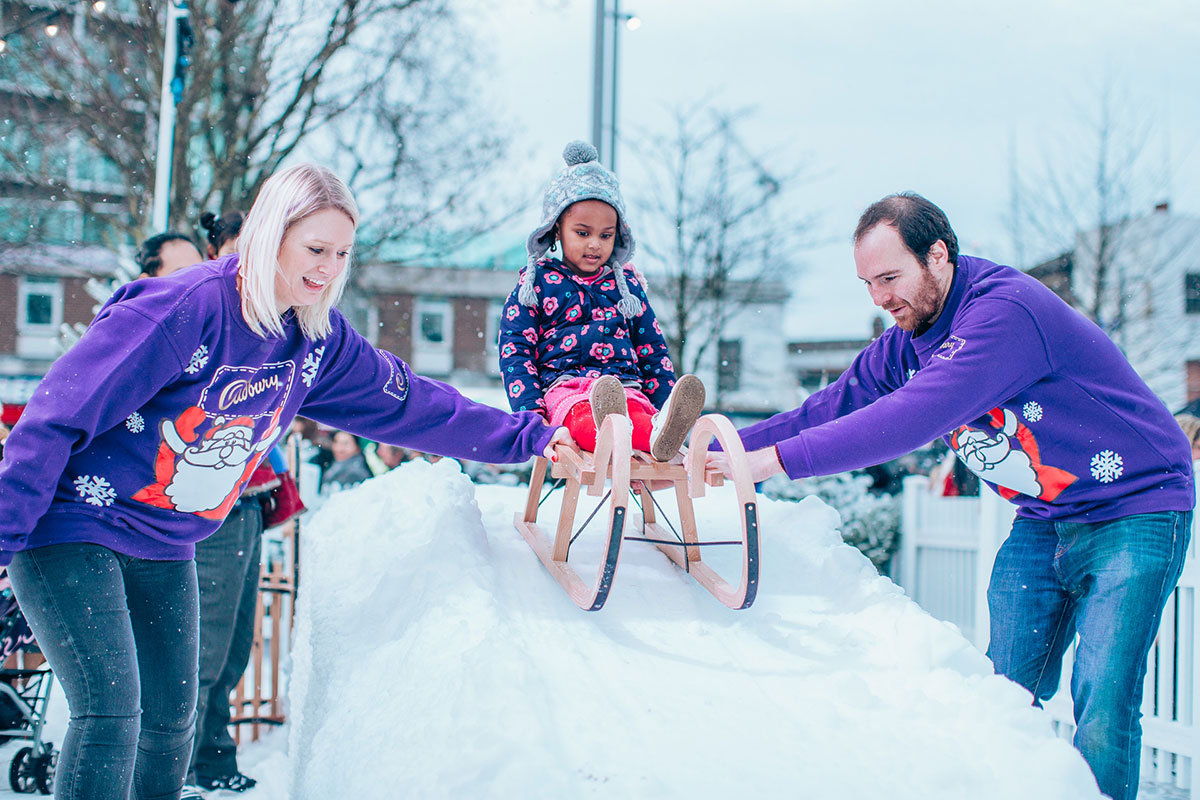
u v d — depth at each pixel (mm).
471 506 3148
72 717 1812
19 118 9891
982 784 1722
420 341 20141
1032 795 1684
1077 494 2246
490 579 2611
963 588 7324
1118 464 2180
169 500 1966
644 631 2477
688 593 2729
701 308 12531
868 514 7895
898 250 2213
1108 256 13758
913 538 7742
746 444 2836
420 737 1860
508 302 3236
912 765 1766
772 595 2738
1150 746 3637
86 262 11844
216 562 3102
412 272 15469
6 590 3059
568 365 3170
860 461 2166
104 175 11000
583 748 1772
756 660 2330
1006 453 2301
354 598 2812
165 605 2023
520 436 2592
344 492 3723
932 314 2295
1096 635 2131
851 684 2100
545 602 2572
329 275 1970
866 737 1892
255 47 9977
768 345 16016
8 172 10164
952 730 1916
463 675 1978
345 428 2455
